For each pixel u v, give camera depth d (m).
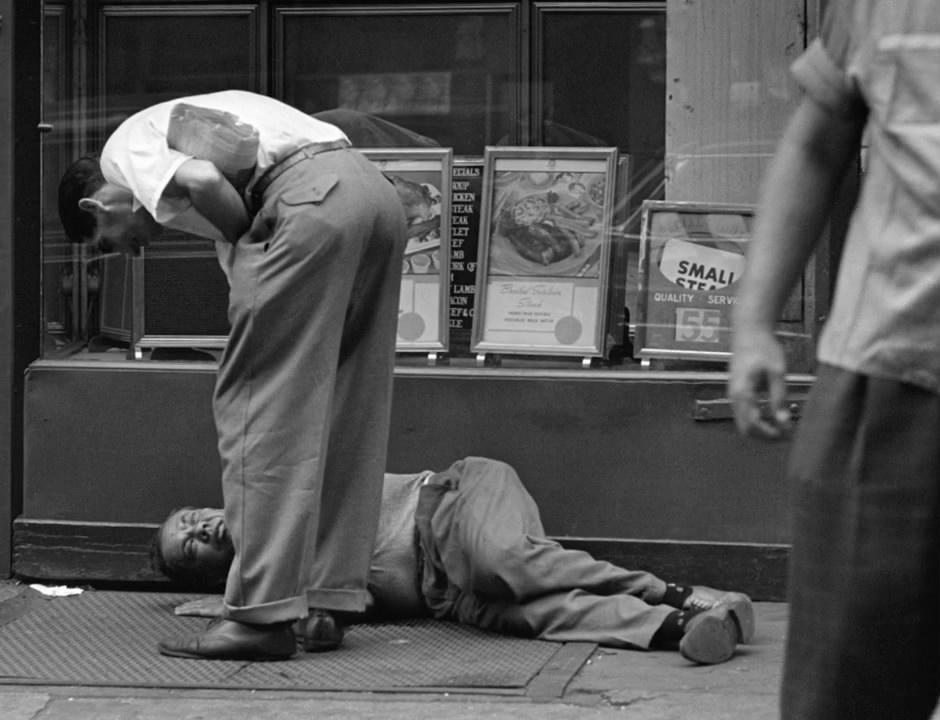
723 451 5.95
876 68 2.50
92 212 5.43
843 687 2.54
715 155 6.16
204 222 5.13
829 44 2.59
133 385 6.18
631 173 6.21
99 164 5.64
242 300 4.98
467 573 5.45
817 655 2.55
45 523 6.21
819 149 2.64
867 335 2.49
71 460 6.21
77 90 6.31
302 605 5.05
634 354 6.14
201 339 6.27
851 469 2.50
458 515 5.46
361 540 5.31
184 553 5.73
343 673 4.98
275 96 6.36
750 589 5.93
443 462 6.07
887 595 2.48
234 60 6.37
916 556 2.46
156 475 6.18
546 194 6.23
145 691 4.82
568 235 6.21
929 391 2.44
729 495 5.95
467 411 6.06
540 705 4.64
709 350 6.11
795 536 2.58
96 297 6.38
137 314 6.35
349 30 6.32
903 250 2.46
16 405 6.23
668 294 6.15
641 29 6.18
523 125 6.26
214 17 6.37
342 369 5.29
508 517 5.43
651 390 5.98
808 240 2.65
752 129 6.13
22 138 6.20
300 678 4.93
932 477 2.45
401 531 5.69
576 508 6.02
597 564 5.38
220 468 6.16
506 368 6.15
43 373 6.20
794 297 5.92
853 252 2.56
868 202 2.54
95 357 6.29
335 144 5.16
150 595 6.15
